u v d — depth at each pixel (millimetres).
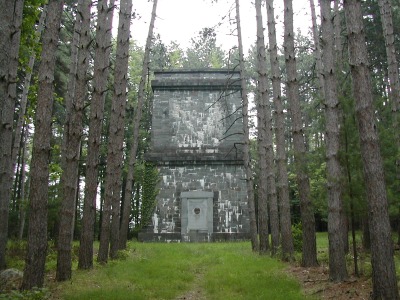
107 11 13062
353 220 9789
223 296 8547
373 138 7512
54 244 19422
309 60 30828
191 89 31078
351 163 9586
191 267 13156
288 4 13328
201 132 30250
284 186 14117
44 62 9352
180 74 31859
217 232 27703
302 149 12398
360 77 7734
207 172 28891
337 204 9773
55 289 9000
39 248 8828
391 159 9570
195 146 29953
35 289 8195
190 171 28906
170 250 18266
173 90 31094
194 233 27469
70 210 10555
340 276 9414
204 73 31969
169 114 30578
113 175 14188
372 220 7328
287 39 13148
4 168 11500
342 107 9969
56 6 9594
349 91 10289
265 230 16531
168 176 28859
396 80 14688
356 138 9617
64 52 21656
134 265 12836
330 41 10555
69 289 9023
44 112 9195
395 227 20844
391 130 9867
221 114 30594
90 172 12320
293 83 12844
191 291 9609
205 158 28797
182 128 30328
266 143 16156
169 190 28625
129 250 18156
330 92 10227
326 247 18750
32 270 8688
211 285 9758
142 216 28156
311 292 8688
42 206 8969
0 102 6805
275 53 15031
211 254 16516
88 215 12180
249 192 18812
